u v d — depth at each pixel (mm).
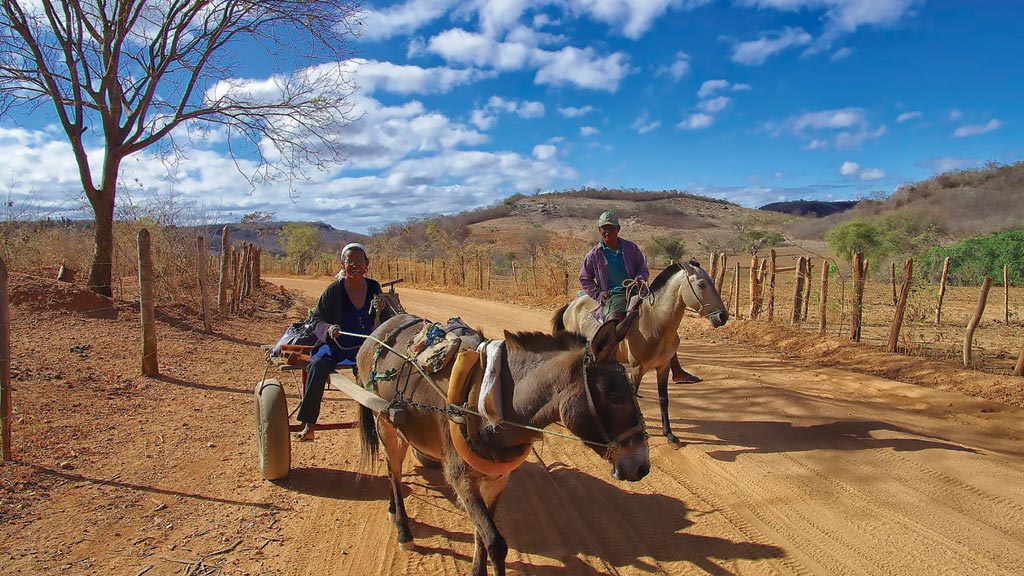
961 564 4312
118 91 13219
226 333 13344
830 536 4789
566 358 3600
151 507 5215
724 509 5344
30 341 9711
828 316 14719
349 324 5727
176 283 15539
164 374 9344
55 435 6469
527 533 5027
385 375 4430
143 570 4242
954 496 5332
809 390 8797
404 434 4371
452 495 5727
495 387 3643
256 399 6066
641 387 9664
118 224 15336
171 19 13375
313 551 4641
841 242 29016
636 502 5570
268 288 24141
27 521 4781
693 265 6848
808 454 6430
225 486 5754
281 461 5879
